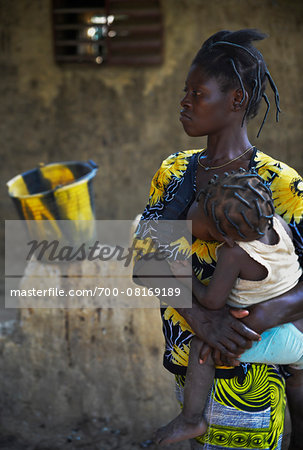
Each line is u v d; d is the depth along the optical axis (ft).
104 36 21.75
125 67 21.72
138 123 22.07
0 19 21.77
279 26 20.86
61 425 11.78
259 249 5.99
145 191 22.47
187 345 6.68
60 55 21.94
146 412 11.63
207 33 21.07
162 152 22.17
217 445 6.73
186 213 6.60
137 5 21.15
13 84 22.25
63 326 11.75
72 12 21.49
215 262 6.43
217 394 6.54
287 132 21.71
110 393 11.74
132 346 11.60
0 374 12.02
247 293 6.19
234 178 5.86
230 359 6.30
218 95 6.18
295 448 7.76
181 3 20.99
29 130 22.50
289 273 6.23
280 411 6.75
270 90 21.39
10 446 11.19
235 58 6.15
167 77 21.58
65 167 13.71
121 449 11.09
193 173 6.64
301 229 6.32
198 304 6.41
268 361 6.39
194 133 6.39
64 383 11.86
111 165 22.47
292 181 6.25
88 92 22.07
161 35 21.22
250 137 21.83
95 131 22.31
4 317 16.46
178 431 6.56
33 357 11.90
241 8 20.81
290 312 6.27
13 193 12.11
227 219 5.82
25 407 11.96
